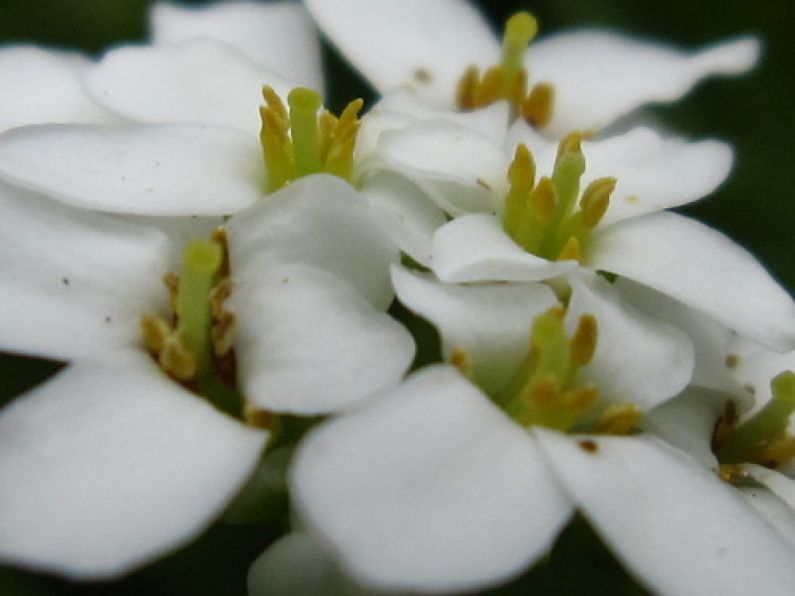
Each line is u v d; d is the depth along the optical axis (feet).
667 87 0.23
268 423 0.17
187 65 0.21
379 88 0.23
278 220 0.18
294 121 0.19
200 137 0.19
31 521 0.16
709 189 0.20
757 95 0.26
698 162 0.20
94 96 0.20
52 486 0.16
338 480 0.16
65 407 0.17
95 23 0.26
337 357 0.17
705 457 0.19
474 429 0.17
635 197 0.20
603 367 0.18
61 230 0.18
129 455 0.16
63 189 0.18
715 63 0.23
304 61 0.23
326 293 0.18
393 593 0.17
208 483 0.16
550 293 0.18
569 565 0.20
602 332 0.18
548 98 0.23
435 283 0.18
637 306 0.19
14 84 0.21
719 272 0.19
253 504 0.18
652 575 0.16
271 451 0.18
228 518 0.18
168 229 0.19
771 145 0.26
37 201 0.18
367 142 0.20
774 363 0.21
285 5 0.23
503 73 0.22
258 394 0.17
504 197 0.19
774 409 0.19
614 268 0.19
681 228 0.19
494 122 0.21
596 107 0.23
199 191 0.19
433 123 0.20
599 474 0.17
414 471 0.16
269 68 0.22
